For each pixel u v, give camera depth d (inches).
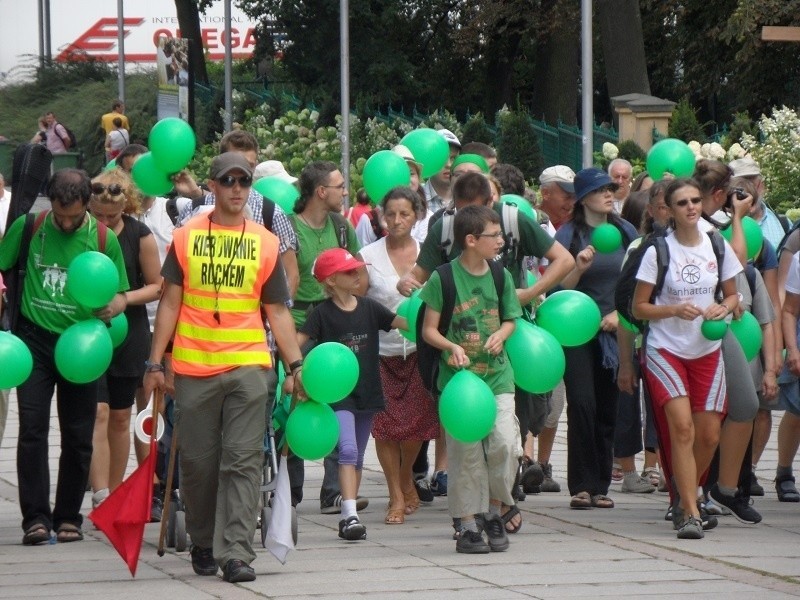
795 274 797.9
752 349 740.7
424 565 647.8
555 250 728.3
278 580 613.9
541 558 662.5
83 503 826.2
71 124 3784.5
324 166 802.2
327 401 641.6
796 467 950.4
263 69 4114.2
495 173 900.0
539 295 733.9
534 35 3312.0
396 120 2746.1
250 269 615.8
